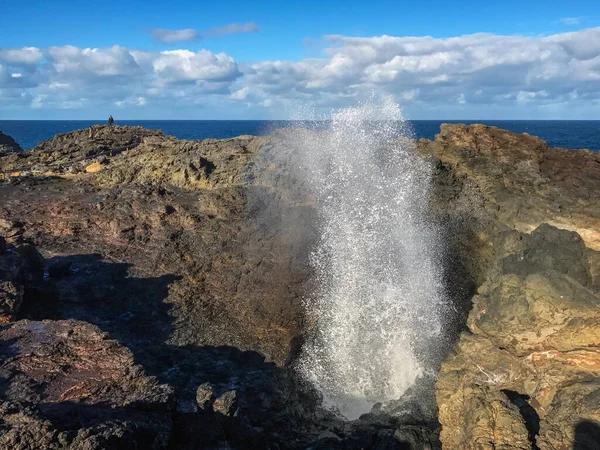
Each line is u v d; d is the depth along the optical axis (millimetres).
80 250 16703
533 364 10094
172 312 14344
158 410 7988
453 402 9992
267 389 12000
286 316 14289
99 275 15359
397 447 9594
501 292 10820
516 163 18219
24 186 21859
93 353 9195
